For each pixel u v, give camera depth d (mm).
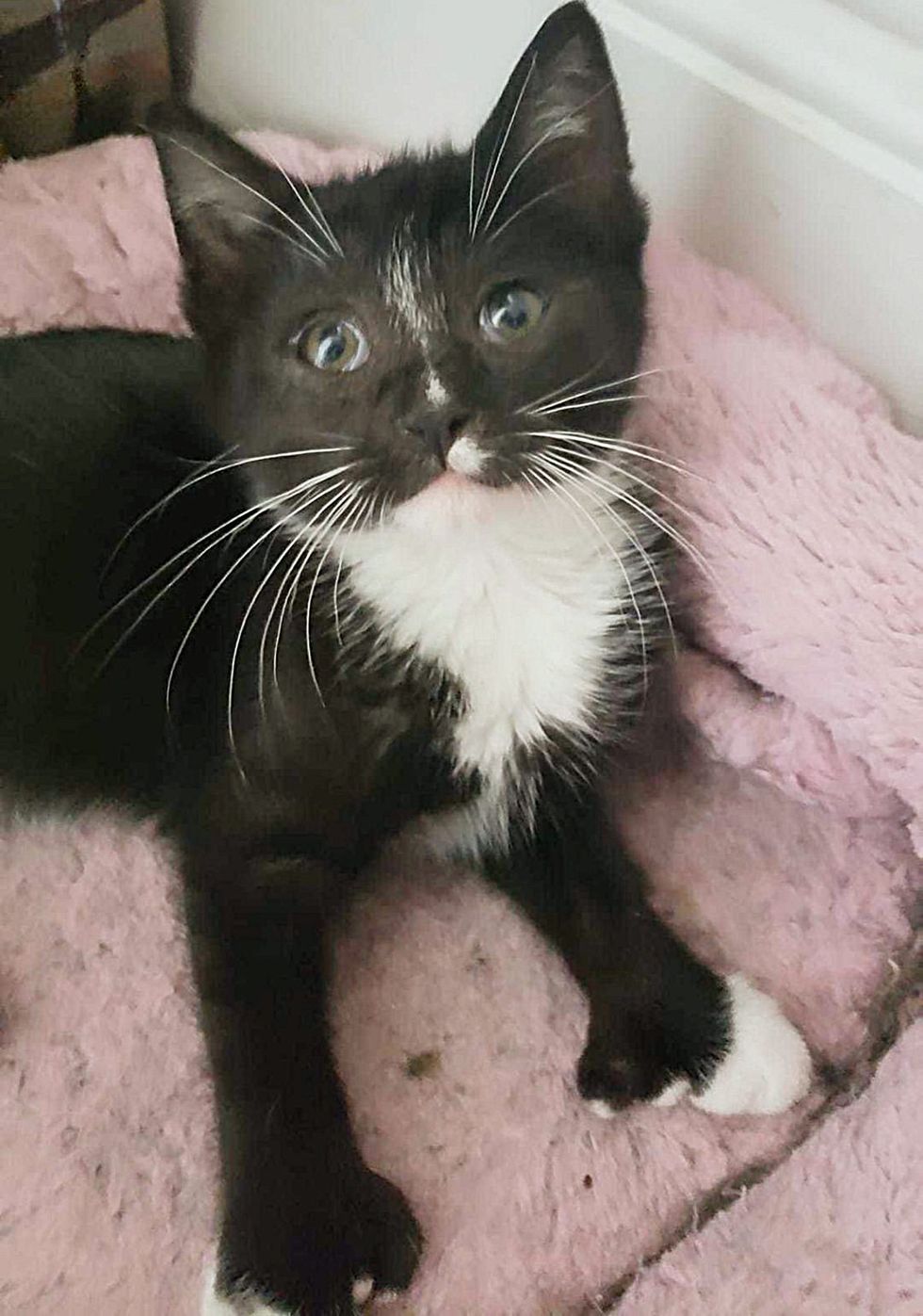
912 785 277
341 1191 244
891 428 279
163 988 278
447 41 337
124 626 281
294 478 245
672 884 294
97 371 296
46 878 293
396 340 234
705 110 288
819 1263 241
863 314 292
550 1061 271
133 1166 258
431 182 247
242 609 267
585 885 283
